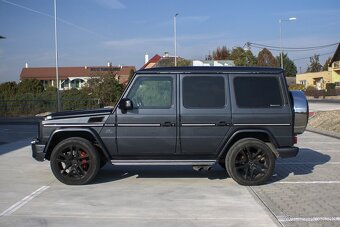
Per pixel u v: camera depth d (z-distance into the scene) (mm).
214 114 8258
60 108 33562
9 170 10039
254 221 6094
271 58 78438
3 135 18859
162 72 8359
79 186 8297
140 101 8344
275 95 8359
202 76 8359
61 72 92312
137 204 7008
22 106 35031
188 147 8305
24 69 94500
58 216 6383
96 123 8305
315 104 41031
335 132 18219
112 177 9125
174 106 8281
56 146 8359
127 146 8320
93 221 6141
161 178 9016
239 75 8375
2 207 6859
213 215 6395
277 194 7617
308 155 12039
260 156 8352
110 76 43094
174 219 6219
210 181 8719
